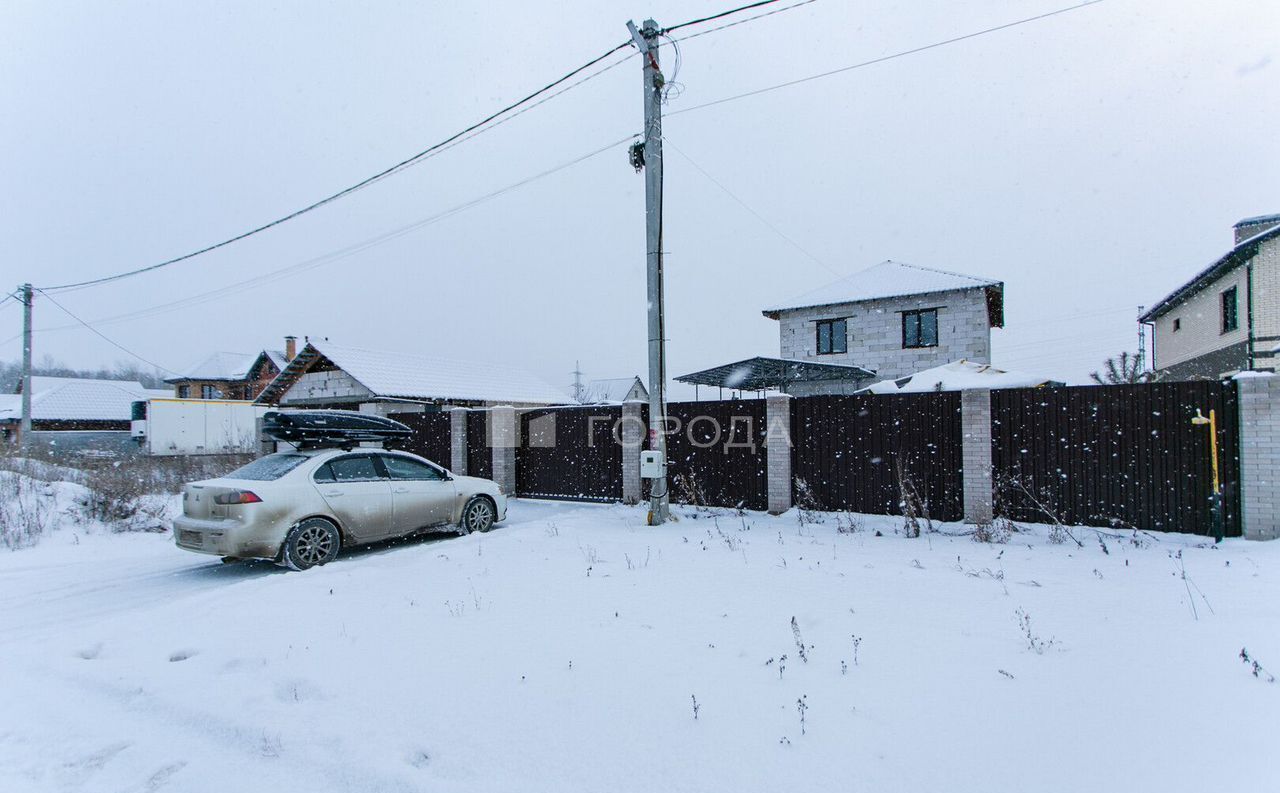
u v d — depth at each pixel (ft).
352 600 16.31
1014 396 25.80
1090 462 24.50
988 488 25.75
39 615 17.24
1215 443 22.50
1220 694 9.84
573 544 23.29
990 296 70.13
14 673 12.23
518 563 20.16
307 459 23.03
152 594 19.44
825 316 72.69
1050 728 9.04
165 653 12.98
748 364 60.34
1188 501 22.91
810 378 67.92
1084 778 7.85
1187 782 7.67
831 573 18.08
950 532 24.72
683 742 8.95
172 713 10.40
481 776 8.28
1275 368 49.32
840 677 10.93
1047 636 12.60
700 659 11.90
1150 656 11.45
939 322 66.80
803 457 30.35
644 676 11.18
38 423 124.67
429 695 10.64
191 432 86.74
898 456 28.12
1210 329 60.80
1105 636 12.53
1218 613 13.67
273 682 11.35
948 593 15.81
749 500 31.96
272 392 87.20
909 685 10.53
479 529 27.91
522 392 93.45
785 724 9.37
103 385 139.03
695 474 33.45
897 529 25.66
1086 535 23.27
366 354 79.71
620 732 9.27
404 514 24.88
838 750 8.62
